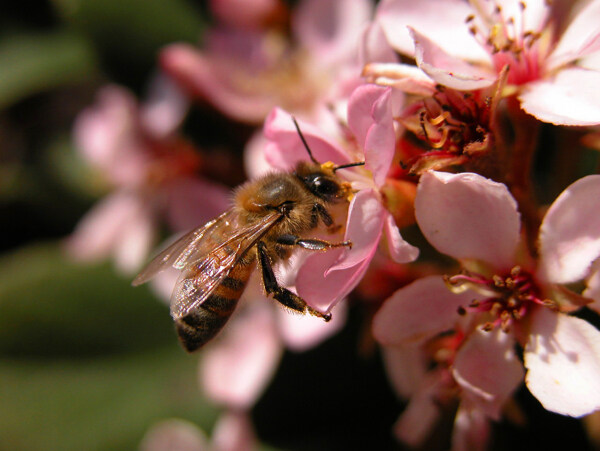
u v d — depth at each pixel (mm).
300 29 111
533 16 82
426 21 83
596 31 76
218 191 114
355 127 76
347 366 104
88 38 115
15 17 123
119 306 111
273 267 83
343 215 81
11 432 106
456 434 80
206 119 117
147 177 114
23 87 118
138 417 107
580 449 94
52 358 110
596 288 74
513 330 76
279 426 104
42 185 125
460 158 77
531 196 78
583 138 82
